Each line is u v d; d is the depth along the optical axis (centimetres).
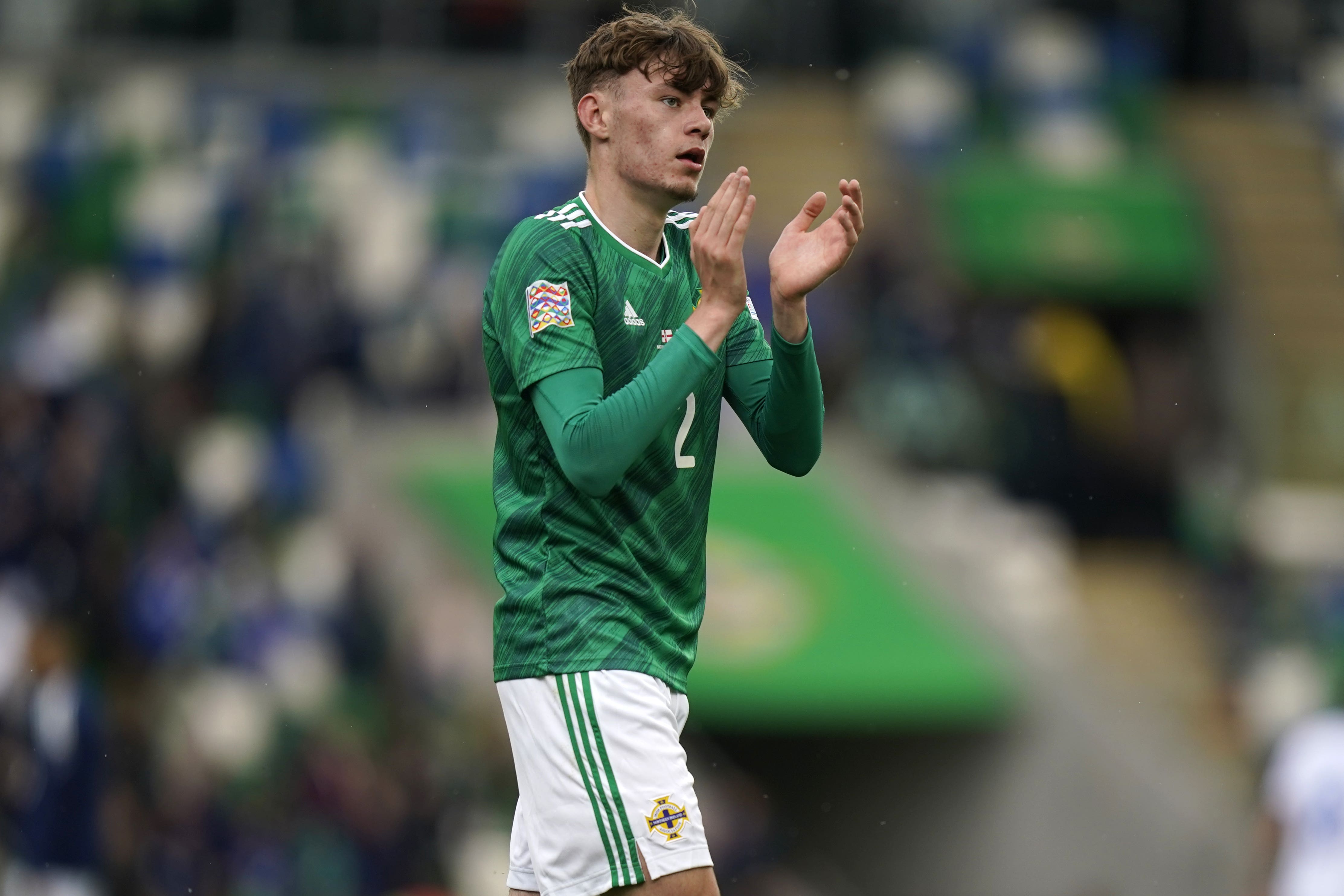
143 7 5750
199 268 4988
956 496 4556
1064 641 4344
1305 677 4356
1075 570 4709
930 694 4050
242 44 5781
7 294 4988
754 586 4116
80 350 4634
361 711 3700
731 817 3709
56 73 5644
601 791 923
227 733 3594
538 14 5888
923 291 4909
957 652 4112
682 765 942
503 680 960
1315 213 5784
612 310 942
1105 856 4181
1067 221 5462
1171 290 5500
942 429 4653
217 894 3319
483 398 4619
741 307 895
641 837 920
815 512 4341
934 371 4716
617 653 929
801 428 1006
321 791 3450
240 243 5031
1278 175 5844
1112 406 5038
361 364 4569
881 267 4841
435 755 3591
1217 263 5600
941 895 4344
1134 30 6075
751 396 1033
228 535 4094
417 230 5150
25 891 2866
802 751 4441
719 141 5544
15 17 5725
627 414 866
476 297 4775
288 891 3325
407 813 3466
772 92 5741
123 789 3394
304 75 5697
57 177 5388
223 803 3441
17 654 3647
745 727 4322
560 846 939
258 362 4497
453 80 5719
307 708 3650
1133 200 5578
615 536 934
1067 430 4831
